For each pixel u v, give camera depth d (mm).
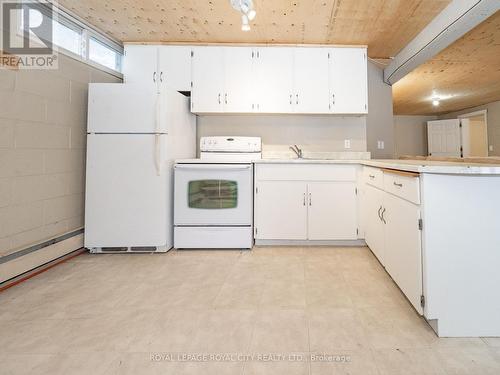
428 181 1333
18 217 2010
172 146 2719
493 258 1316
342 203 2736
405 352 1229
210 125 3342
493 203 1309
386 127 3525
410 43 2895
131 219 2578
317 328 1417
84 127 2635
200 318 1521
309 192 2746
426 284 1343
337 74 3006
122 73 3127
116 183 2566
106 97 2543
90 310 1608
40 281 2006
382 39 2861
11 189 1959
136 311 1597
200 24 2662
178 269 2229
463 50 3223
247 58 3020
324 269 2195
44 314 1565
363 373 1109
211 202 2682
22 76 2029
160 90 2555
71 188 2500
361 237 2717
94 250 2621
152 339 1339
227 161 2693
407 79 4328
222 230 2688
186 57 3031
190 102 3072
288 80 3014
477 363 1155
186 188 2670
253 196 2791
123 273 2152
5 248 1919
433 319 1351
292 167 2748
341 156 3229
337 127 3299
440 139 6934
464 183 1314
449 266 1329
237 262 2373
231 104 3037
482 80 4383
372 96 3531
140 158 2566
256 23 2607
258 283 1957
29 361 1188
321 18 2500
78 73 2545
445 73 4035
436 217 1330
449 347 1260
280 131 3316
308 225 2756
